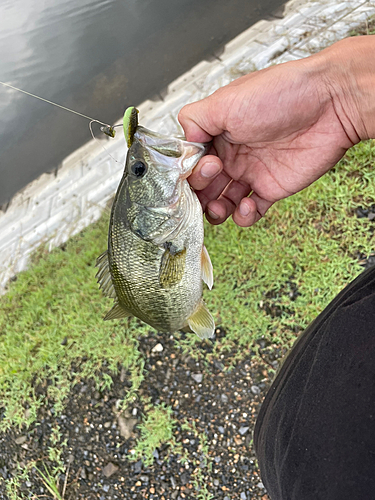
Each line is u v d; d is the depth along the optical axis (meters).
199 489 0.47
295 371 0.26
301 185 0.35
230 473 0.47
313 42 0.68
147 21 0.86
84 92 0.87
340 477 0.20
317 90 0.28
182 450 0.49
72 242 0.69
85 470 0.52
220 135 0.34
